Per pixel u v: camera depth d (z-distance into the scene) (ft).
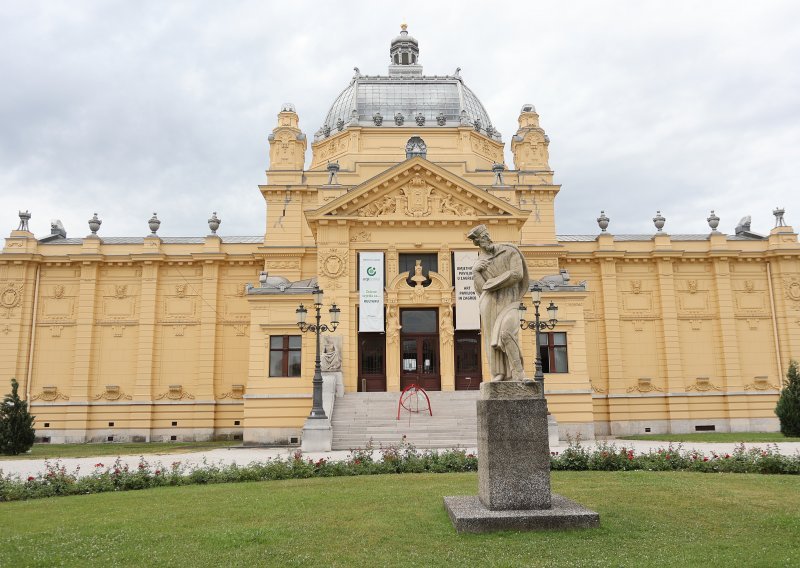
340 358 125.39
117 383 156.35
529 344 127.03
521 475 36.37
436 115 178.09
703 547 31.42
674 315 162.71
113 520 40.96
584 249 166.30
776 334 162.40
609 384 159.22
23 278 157.79
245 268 164.45
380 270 133.69
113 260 160.76
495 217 135.23
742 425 156.76
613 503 42.37
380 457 78.59
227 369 159.12
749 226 178.60
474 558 29.86
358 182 160.35
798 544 31.96
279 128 168.55
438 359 134.41
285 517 40.32
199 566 30.09
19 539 36.01
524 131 173.78
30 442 107.45
